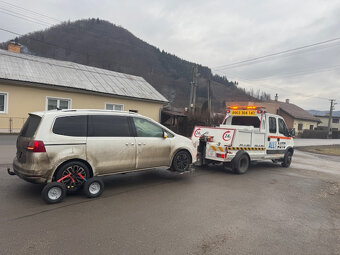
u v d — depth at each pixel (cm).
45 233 344
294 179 777
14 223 370
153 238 344
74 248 310
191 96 2670
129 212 432
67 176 480
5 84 1422
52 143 459
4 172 643
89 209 438
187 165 684
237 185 654
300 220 436
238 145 789
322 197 589
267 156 909
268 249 330
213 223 403
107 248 313
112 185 598
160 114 2188
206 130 842
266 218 436
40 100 1546
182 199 514
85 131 504
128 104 1966
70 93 1662
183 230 373
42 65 1783
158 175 719
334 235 382
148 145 594
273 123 931
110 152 529
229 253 316
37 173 445
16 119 1466
